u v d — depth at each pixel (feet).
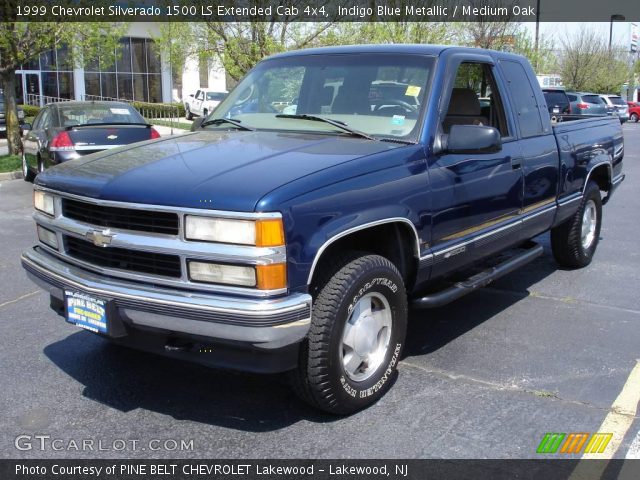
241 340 10.31
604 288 20.54
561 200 19.60
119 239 11.15
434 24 59.77
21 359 14.96
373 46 15.69
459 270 15.12
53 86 111.96
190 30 50.21
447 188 13.71
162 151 13.05
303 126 14.51
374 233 13.14
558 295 19.83
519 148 16.74
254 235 10.13
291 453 11.09
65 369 14.44
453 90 15.88
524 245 19.29
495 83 16.60
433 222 13.42
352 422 12.09
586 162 21.01
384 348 12.78
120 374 14.20
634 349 15.60
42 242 13.42
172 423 12.12
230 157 12.13
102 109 37.99
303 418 12.26
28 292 19.90
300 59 16.28
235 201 10.25
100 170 12.21
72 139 34.30
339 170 11.48
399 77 14.47
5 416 12.36
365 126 14.06
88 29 49.34
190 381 13.85
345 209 11.27
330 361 11.35
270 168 11.32
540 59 114.52
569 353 15.34
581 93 99.14
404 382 13.75
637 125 121.80
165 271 10.93
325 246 10.89
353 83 14.89
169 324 10.69
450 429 11.83
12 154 52.08
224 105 16.67
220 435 11.69
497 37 77.41
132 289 10.97
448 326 17.16
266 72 16.56
